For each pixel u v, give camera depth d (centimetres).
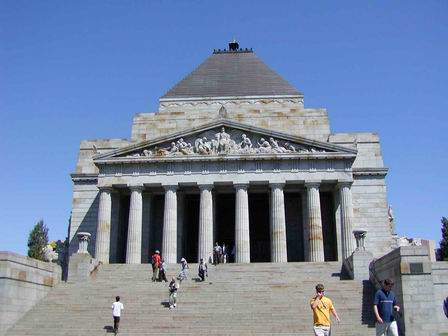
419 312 3438
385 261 3925
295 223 7250
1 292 3656
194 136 6794
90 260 5188
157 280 5028
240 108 7831
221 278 4997
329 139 7462
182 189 6925
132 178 6681
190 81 8444
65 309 3959
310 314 3678
